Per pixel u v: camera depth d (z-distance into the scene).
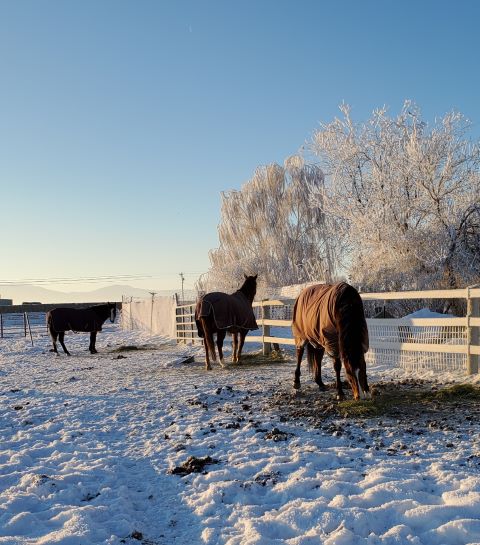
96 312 17.72
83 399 8.16
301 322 7.70
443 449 4.79
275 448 5.04
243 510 3.60
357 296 6.62
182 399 7.80
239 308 11.66
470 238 18.25
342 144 21.06
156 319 25.86
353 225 19.94
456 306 17.02
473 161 18.53
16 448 5.62
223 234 34.06
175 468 4.58
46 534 3.35
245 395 7.99
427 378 8.58
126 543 3.24
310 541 3.08
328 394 7.66
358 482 3.98
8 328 36.31
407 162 19.08
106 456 5.13
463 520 3.13
